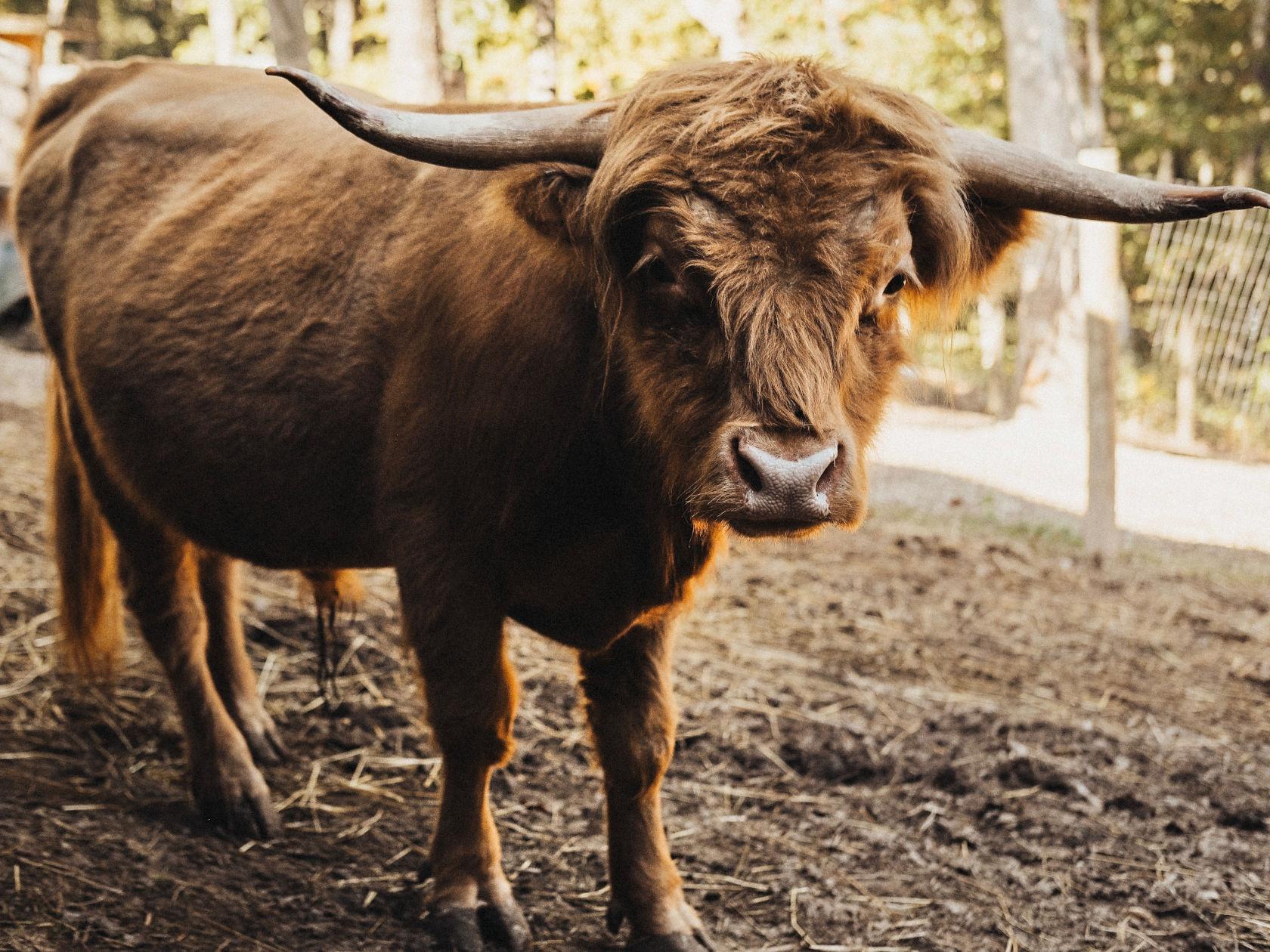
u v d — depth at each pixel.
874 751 4.70
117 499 4.00
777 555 7.48
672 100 2.62
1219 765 4.85
